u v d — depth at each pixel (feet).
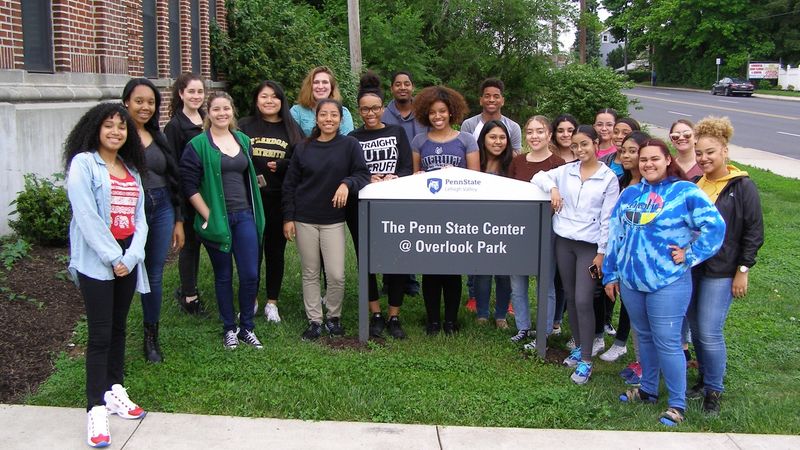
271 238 19.43
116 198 13.23
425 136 19.54
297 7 65.21
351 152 17.72
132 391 14.96
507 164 19.29
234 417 14.14
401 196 17.49
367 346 17.87
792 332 20.22
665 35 224.94
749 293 23.84
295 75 50.49
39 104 26.99
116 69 33.01
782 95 164.76
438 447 13.19
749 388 16.40
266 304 19.98
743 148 67.92
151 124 16.26
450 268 17.67
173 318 19.29
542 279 17.49
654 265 14.11
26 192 23.49
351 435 13.55
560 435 13.79
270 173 19.01
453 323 19.21
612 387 16.19
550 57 85.05
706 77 213.66
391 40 69.46
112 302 13.28
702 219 13.73
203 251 26.30
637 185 14.74
